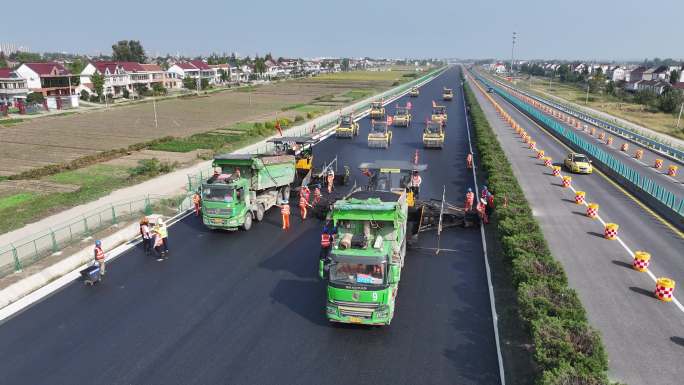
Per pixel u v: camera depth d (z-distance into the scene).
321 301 17.66
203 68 159.50
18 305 17.36
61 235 24.27
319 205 27.22
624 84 152.88
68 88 102.56
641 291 18.02
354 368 13.75
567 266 20.25
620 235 24.20
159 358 14.23
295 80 178.00
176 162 42.19
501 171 33.00
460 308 17.06
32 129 64.75
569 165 39.62
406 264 20.83
